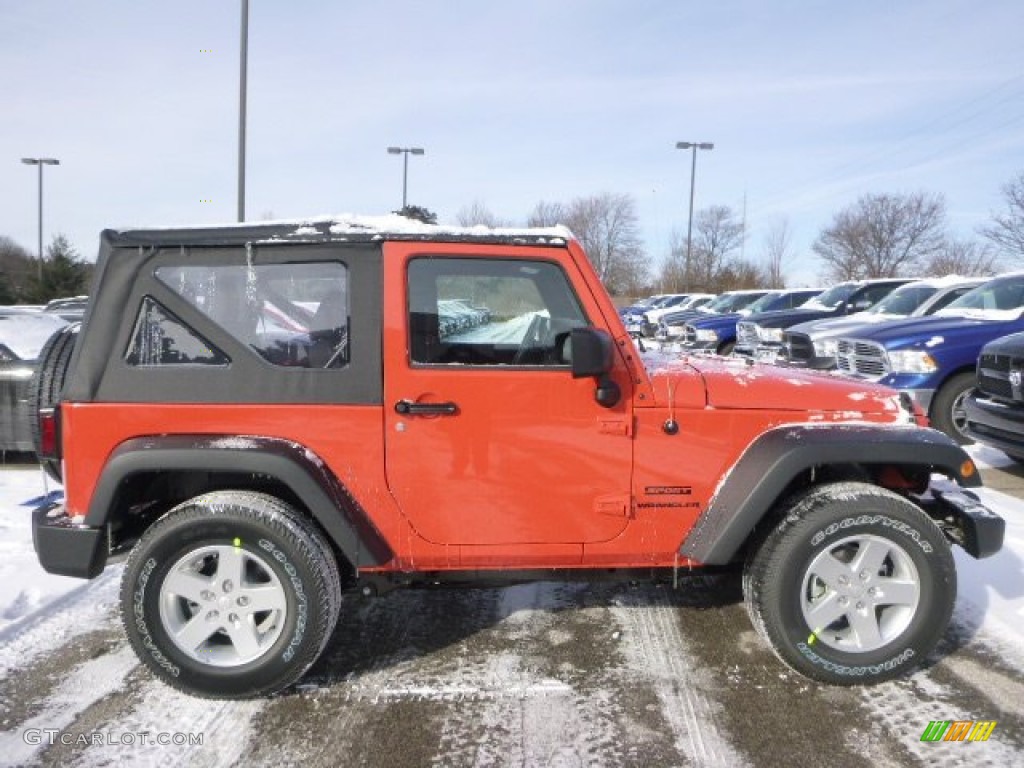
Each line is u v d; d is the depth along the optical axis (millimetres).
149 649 2744
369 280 2789
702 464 2896
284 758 2496
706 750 2527
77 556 2762
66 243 40562
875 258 46344
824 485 2977
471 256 2814
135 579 2701
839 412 2969
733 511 2855
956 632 3322
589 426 2840
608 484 2873
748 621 3467
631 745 2555
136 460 2680
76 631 3375
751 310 15844
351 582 3154
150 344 2801
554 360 2861
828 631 2994
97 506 2707
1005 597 3635
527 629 3408
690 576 3318
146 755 2506
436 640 3309
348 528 2762
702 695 2855
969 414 5906
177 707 2785
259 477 2957
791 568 2834
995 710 2744
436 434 2799
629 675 3000
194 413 2760
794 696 2844
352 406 2773
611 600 3713
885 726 2652
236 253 2789
